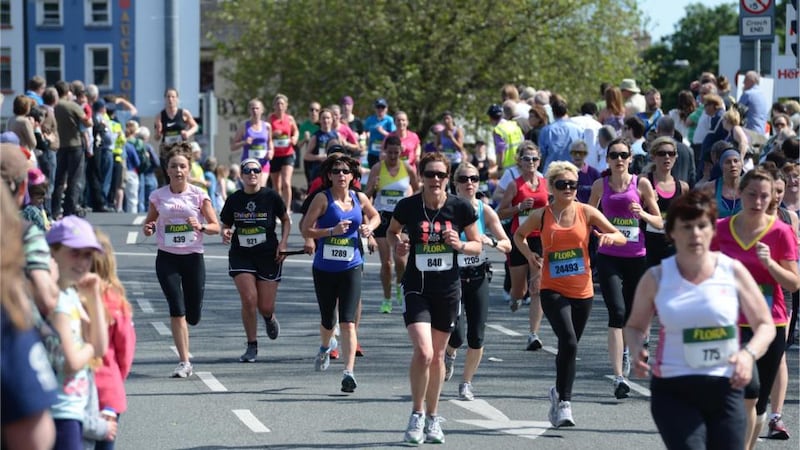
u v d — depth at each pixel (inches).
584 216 891.4
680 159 1336.1
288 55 4815.5
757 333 576.7
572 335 864.3
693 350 569.0
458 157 1983.3
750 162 1578.5
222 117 6102.4
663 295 576.4
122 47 4389.8
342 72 4699.8
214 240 1983.3
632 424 889.5
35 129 1804.9
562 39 4608.8
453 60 4557.1
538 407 944.3
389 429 868.0
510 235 1235.9
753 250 723.4
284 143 2068.2
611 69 4658.0
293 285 1592.0
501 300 1482.5
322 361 1046.4
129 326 605.9
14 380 386.0
